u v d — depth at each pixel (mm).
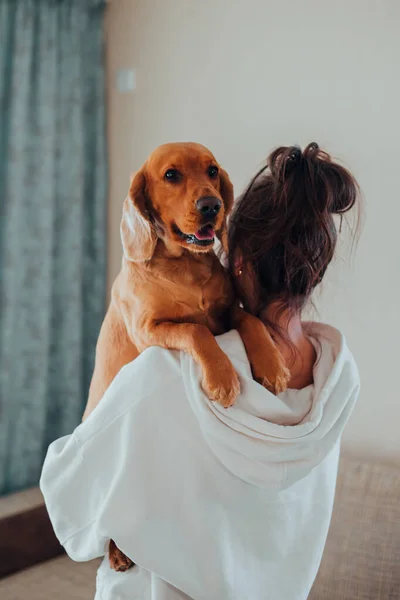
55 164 2734
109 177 2943
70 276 2799
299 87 2244
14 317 2604
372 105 2066
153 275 1051
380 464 2059
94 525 917
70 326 2807
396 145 2016
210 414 831
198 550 831
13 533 2158
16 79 2559
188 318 1049
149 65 2740
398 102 2010
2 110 2557
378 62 2049
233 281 1095
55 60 2668
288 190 948
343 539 1787
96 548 905
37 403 2672
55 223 2775
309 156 992
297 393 912
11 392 2611
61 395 2826
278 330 965
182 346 918
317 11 2186
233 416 833
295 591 912
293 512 916
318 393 899
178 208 1053
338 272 2029
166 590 854
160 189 1089
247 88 2396
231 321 1048
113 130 2908
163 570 834
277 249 959
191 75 2586
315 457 866
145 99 2766
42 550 2250
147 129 2770
